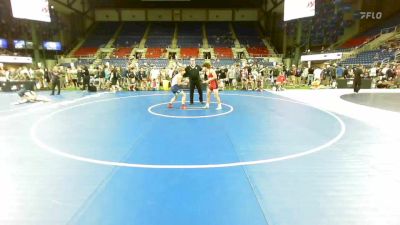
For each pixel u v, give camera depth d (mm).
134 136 6473
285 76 21609
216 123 7883
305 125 7613
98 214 3174
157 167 4551
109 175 4230
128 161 4828
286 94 15602
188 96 14664
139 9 40750
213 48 35156
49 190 3762
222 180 4062
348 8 29562
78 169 4469
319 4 30906
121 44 36219
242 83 18953
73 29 37250
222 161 4832
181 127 7387
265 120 8297
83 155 5137
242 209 3283
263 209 3287
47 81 19906
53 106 11109
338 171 4383
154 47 35719
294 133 6750
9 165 4660
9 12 28516
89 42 36656
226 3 40500
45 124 7789
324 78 21219
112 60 30688
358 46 26734
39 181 4039
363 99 13164
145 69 19531
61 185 3904
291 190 3760
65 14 35906
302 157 5020
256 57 32312
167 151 5375
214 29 39750
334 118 8578
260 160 4875
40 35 30859
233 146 5703
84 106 11117
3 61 22078
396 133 6707
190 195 3615
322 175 4230
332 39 31094
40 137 6402
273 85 19953
